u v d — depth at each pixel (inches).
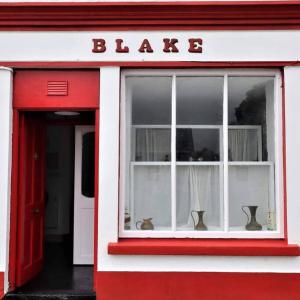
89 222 269.9
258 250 209.5
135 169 227.5
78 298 212.2
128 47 217.5
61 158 357.4
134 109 227.8
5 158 217.6
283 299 209.8
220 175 226.7
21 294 213.5
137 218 226.2
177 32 218.1
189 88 227.1
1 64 217.8
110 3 213.6
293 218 213.3
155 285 210.7
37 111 231.3
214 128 227.3
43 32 218.2
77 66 217.6
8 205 217.6
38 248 255.1
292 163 214.5
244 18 215.9
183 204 227.0
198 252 210.2
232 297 210.1
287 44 216.4
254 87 226.7
